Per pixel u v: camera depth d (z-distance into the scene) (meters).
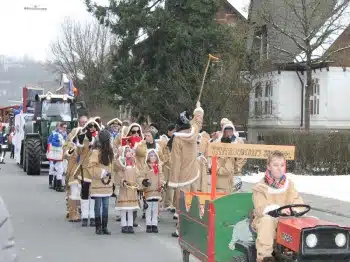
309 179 22.47
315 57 38.88
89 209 12.16
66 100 24.83
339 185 20.25
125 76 32.59
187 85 28.22
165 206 13.52
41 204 15.52
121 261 8.95
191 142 11.03
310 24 35.22
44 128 24.47
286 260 5.86
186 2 31.23
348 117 38.03
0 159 32.03
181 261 8.95
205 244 7.25
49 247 10.00
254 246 6.43
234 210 7.17
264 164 24.77
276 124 39.03
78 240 10.67
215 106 27.61
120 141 12.72
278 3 38.38
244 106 32.81
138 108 30.91
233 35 30.52
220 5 32.12
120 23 32.09
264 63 33.88
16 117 32.66
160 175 11.66
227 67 28.50
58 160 18.44
